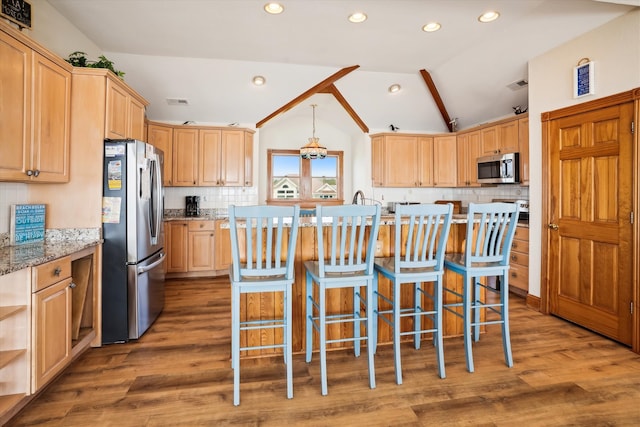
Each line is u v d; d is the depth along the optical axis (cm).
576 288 302
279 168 680
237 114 512
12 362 178
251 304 248
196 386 207
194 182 506
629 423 171
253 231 243
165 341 274
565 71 310
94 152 263
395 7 286
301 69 437
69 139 256
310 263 238
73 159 260
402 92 507
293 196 684
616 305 266
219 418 176
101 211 265
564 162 311
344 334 264
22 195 246
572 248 305
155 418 176
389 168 555
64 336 211
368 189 582
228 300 383
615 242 267
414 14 298
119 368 229
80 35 331
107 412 180
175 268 479
